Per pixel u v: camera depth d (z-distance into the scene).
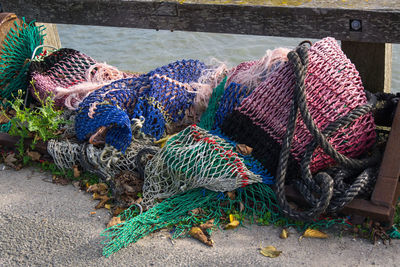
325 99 2.85
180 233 2.71
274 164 2.86
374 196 2.64
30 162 3.15
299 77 2.81
